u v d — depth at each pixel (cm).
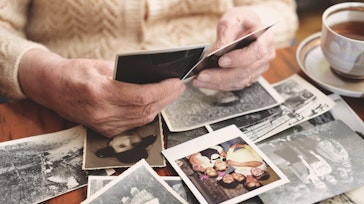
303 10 202
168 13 103
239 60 73
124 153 66
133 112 68
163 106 70
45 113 74
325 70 83
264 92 79
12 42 80
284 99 77
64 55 100
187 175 62
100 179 61
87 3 93
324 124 71
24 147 67
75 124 72
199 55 64
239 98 78
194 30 107
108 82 65
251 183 60
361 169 62
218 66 75
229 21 84
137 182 61
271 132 70
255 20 85
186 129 71
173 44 104
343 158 64
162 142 68
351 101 76
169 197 59
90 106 67
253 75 80
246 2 106
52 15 96
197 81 75
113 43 101
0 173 62
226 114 74
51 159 65
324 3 196
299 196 58
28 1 95
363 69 75
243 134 69
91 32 99
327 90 79
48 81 71
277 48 97
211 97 79
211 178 61
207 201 58
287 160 64
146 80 66
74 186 61
